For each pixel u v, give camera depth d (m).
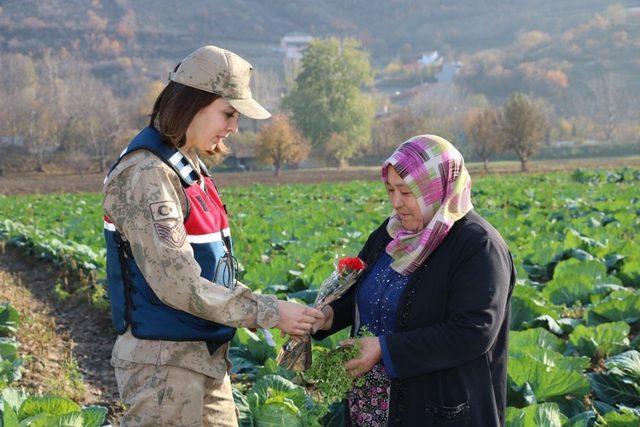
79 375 7.25
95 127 94.81
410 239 3.33
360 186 37.03
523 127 63.78
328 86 96.69
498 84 194.75
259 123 108.94
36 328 8.89
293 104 99.88
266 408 4.59
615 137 129.62
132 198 3.08
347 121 95.25
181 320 3.16
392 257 3.43
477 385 3.24
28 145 93.44
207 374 3.21
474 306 3.15
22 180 66.56
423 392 3.24
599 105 158.38
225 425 3.44
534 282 9.55
